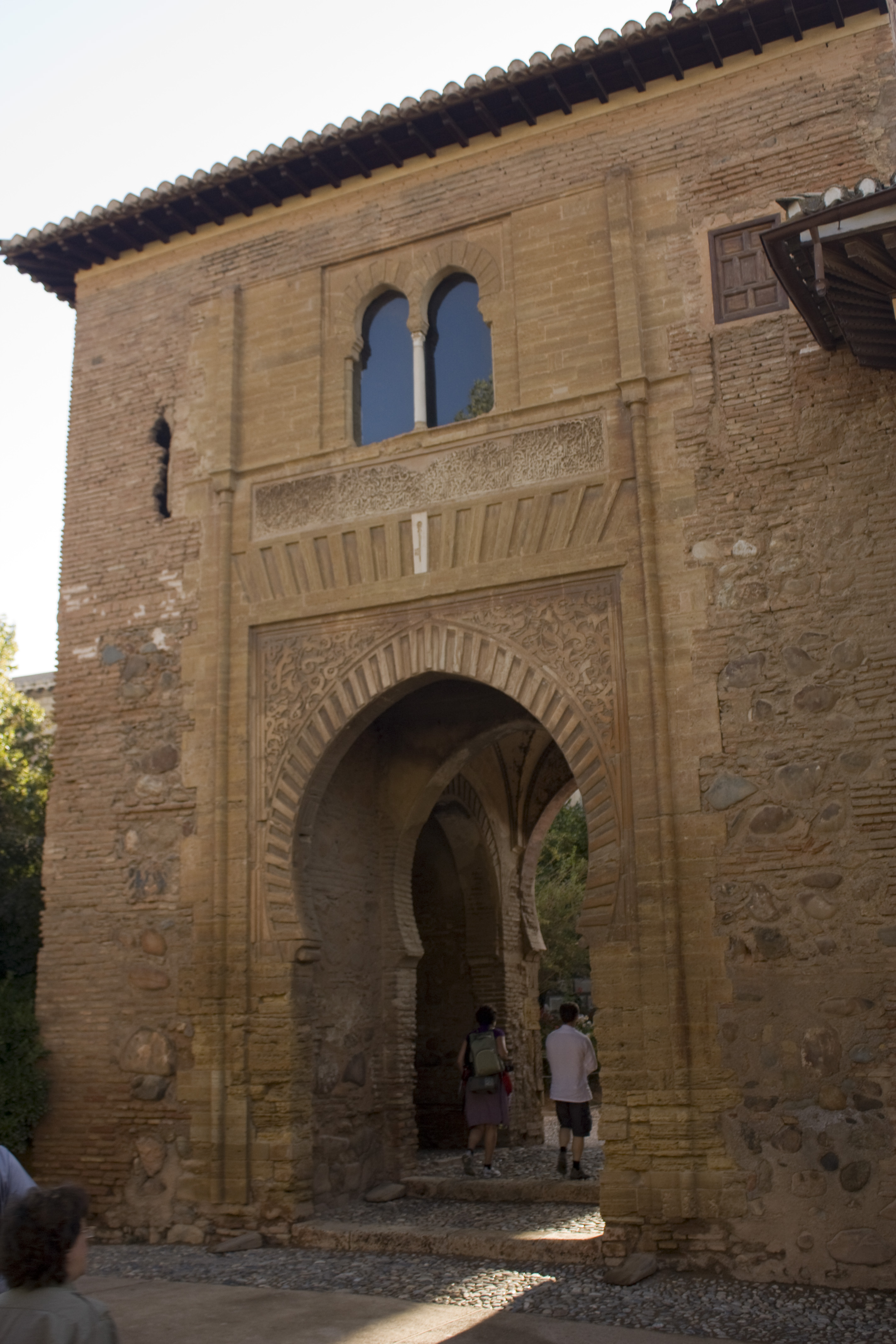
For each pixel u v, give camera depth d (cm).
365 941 1310
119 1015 1205
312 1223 1093
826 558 1002
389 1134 1285
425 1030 1691
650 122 1160
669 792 1005
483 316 1203
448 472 1173
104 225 1366
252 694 1222
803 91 1098
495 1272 933
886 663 962
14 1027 1215
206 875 1191
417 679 1167
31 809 1775
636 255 1136
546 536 1112
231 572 1259
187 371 1345
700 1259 914
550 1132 1881
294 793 1177
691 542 1053
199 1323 805
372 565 1188
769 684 998
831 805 956
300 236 1318
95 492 1370
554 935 2695
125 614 1310
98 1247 1122
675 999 959
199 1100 1139
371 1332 769
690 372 1089
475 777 1639
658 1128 946
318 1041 1186
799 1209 897
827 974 930
